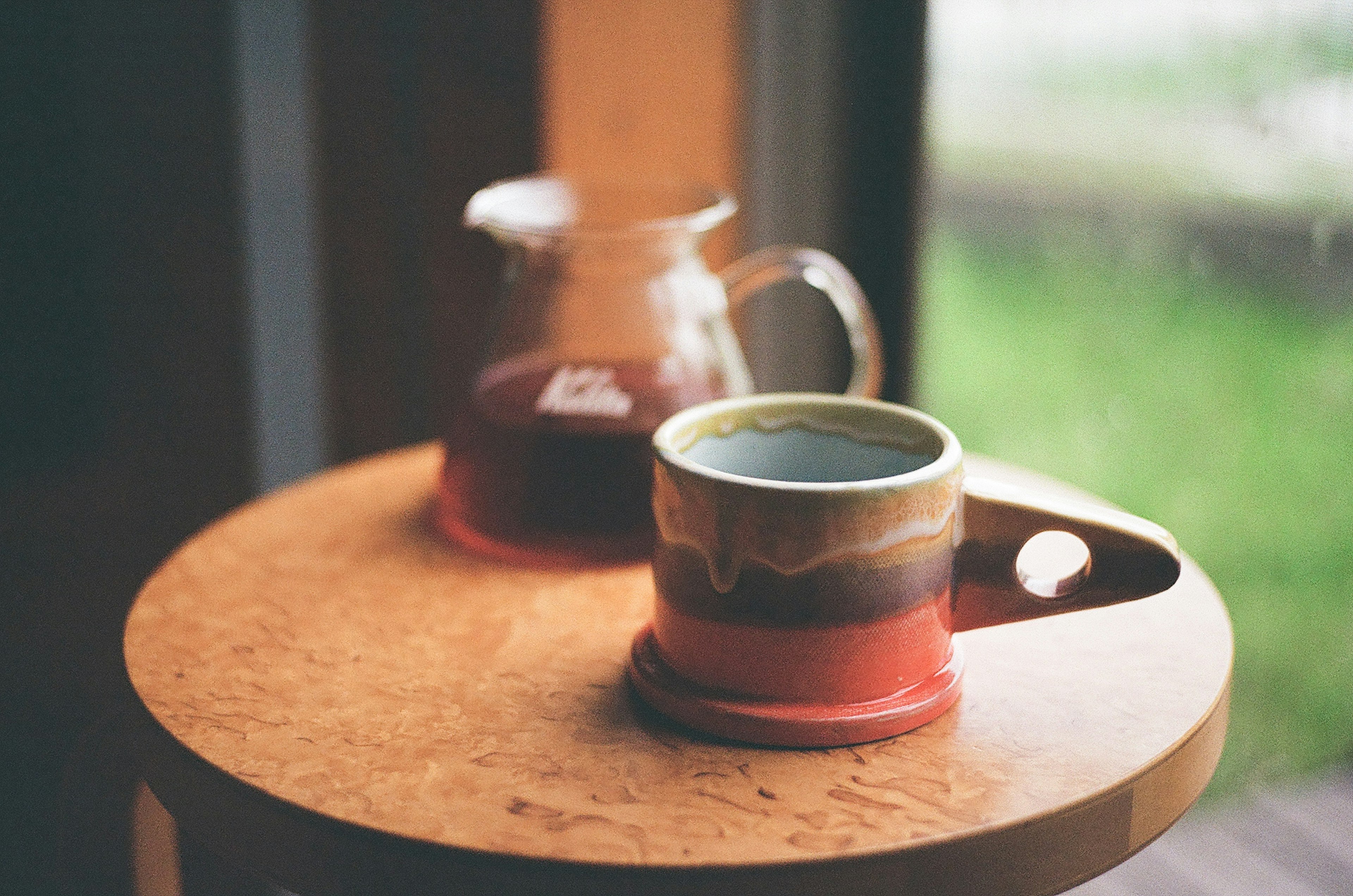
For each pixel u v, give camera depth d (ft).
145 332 4.17
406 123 3.67
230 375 4.13
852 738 2.24
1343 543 6.55
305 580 2.64
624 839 2.09
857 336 2.99
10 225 3.98
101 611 4.46
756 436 2.42
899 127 3.72
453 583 2.63
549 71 3.35
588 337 2.77
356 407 4.10
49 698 4.46
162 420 4.27
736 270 2.99
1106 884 4.81
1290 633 6.03
